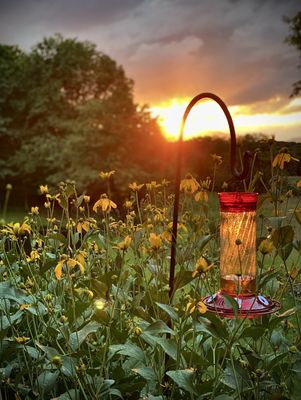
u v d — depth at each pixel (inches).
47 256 105.0
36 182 993.5
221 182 122.9
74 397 73.7
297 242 80.4
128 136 902.4
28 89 1129.4
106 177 81.5
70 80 1109.1
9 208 915.4
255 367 72.7
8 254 99.8
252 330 64.5
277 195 78.8
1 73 1137.4
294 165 108.3
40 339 90.5
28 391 80.0
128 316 89.7
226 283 67.5
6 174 1003.9
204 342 82.0
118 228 100.7
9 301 92.4
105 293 71.9
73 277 98.0
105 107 953.5
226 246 68.6
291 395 73.2
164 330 66.9
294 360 75.1
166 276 89.4
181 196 112.7
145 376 71.5
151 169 855.1
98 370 75.0
